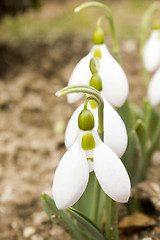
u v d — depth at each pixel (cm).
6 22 79
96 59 24
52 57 66
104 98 24
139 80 62
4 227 36
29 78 60
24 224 36
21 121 52
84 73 26
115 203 27
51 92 58
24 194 39
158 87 31
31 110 53
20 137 48
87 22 84
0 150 45
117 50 31
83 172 22
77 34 75
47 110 54
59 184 22
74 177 22
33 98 55
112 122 23
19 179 41
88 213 29
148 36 76
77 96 26
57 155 45
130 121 32
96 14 91
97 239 28
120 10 96
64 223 28
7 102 54
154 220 34
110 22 30
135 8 96
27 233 35
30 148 46
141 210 36
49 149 46
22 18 82
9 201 38
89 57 27
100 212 29
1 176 42
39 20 83
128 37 76
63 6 98
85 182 22
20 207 38
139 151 31
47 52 67
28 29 76
